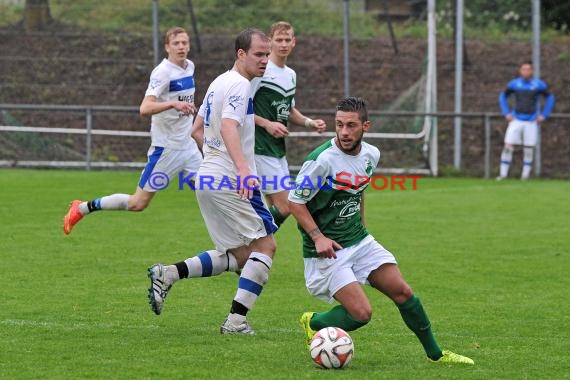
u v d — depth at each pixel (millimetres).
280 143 24266
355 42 63969
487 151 52031
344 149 15352
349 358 15000
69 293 21359
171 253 26922
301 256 27250
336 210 15555
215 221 18047
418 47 64125
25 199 37844
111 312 19500
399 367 15273
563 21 66625
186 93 26141
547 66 64062
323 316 16047
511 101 59531
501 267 25750
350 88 60625
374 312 20391
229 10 62625
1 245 27594
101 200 25359
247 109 17984
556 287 23203
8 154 52062
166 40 26141
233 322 17594
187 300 21156
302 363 15336
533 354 16500
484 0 64375
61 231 30359
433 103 53250
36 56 59562
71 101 57531
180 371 14570
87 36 60969
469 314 20141
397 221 34438
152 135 26047
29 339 16734
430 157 53094
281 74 23969
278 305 20781
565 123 59219
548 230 32500
